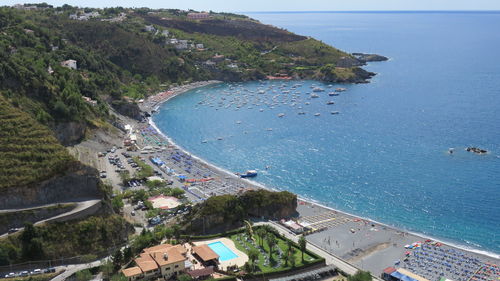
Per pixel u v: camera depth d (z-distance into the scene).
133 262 146.75
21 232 152.25
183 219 181.75
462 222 188.75
